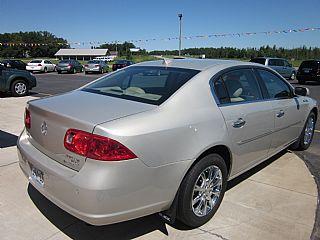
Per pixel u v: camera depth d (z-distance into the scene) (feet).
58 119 8.69
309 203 11.89
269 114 12.87
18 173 13.60
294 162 16.17
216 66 11.53
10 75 38.14
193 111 9.67
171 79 10.66
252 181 13.69
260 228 10.21
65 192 8.14
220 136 10.11
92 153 7.82
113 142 7.78
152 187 8.46
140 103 9.52
